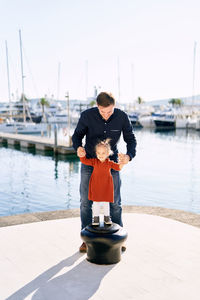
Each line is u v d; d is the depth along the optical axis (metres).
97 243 2.88
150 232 3.76
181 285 2.56
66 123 67.88
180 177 15.29
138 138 39.41
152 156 23.19
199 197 11.59
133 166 18.62
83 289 2.52
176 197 11.64
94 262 2.97
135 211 4.91
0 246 3.38
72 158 22.44
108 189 3.05
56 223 4.11
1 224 4.29
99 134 3.17
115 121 3.16
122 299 2.37
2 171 17.61
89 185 3.11
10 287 2.56
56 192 12.80
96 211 3.11
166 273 2.76
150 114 68.50
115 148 3.30
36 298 2.39
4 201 11.41
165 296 2.40
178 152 25.61
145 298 2.38
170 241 3.49
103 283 2.61
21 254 3.18
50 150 26.23
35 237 3.62
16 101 63.91
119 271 2.82
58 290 2.51
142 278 2.69
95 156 3.24
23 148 28.11
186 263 2.96
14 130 42.28
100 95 2.86
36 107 76.94
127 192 12.39
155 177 15.30
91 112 3.13
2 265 2.95
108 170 3.05
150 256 3.11
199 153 24.84
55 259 3.08
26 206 10.77
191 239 3.54
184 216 4.62
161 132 50.19
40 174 16.69
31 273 2.80
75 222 4.15
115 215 3.38
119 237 2.92
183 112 61.66
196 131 51.81
